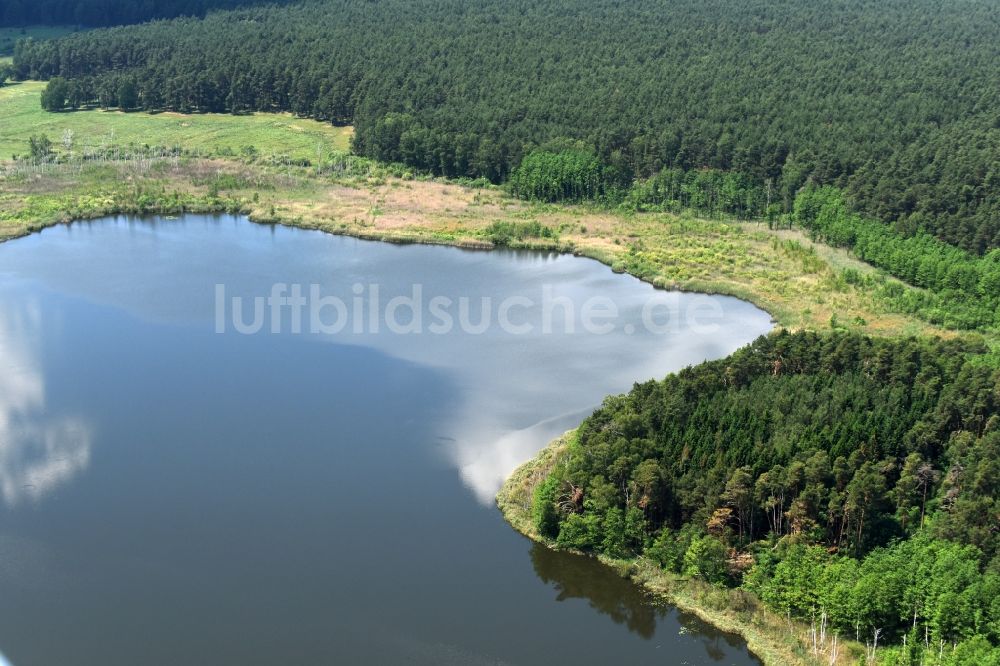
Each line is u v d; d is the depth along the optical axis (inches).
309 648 3777.1
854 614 3747.5
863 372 5231.3
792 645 3774.6
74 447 5044.3
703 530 4197.8
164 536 4379.9
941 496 4318.4
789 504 4271.7
